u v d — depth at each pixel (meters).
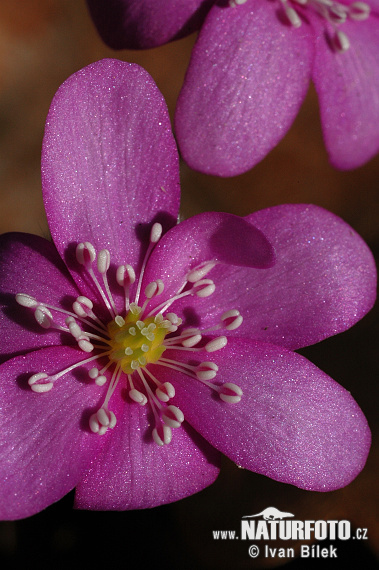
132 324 0.11
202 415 0.11
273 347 0.11
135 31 0.11
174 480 0.11
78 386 0.11
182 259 0.11
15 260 0.11
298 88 0.11
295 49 0.11
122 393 0.11
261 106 0.11
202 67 0.11
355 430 0.11
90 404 0.11
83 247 0.11
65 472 0.10
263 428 0.11
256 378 0.11
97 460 0.11
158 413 0.11
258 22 0.11
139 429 0.11
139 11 0.11
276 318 0.11
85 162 0.11
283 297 0.11
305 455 0.11
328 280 0.11
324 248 0.11
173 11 0.11
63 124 0.11
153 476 0.11
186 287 0.11
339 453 0.11
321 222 0.11
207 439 0.11
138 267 0.11
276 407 0.11
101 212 0.11
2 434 0.10
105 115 0.11
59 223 0.11
